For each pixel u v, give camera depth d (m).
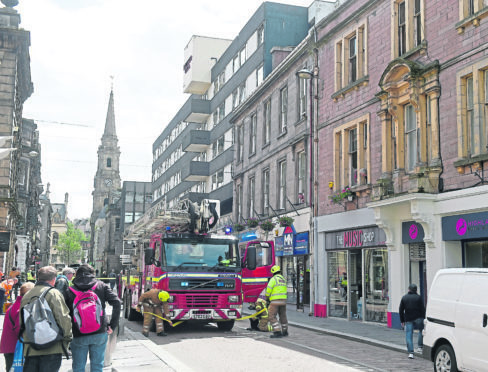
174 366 9.09
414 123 16.09
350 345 13.18
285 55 29.98
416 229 15.52
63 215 156.00
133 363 9.42
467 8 14.05
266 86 28.20
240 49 35.88
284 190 25.73
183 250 15.02
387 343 12.91
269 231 27.02
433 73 14.89
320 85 21.95
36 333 5.46
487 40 13.17
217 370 9.31
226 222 35.47
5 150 16.38
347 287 19.39
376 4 18.17
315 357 10.88
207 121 43.91
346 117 19.80
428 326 9.29
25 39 30.98
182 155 50.28
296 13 32.03
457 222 13.77
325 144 21.28
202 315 14.66
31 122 50.00
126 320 19.48
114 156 125.62
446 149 14.41
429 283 14.58
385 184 16.47
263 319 15.69
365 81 18.47
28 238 51.88
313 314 21.22
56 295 5.73
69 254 130.88
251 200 31.02
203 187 42.91
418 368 9.93
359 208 18.58
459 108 13.95
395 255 16.45
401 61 15.77
